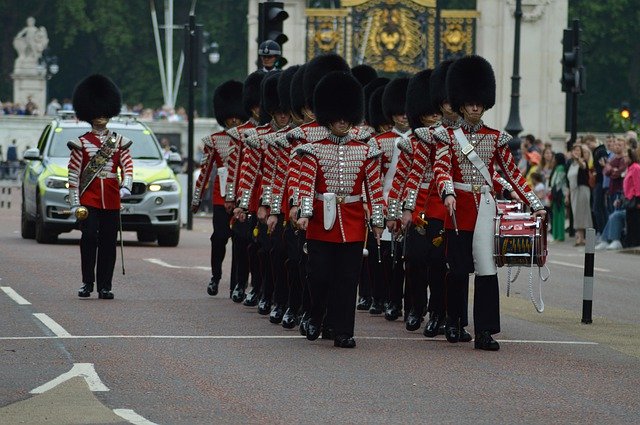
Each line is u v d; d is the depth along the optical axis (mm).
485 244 45031
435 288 47844
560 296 63406
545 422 33875
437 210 47531
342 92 45438
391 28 123062
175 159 87625
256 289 55812
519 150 109062
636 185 92375
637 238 93438
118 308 54188
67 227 84375
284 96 52469
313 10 123125
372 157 45594
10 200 142000
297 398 36250
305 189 45188
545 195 104000
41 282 62688
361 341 46812
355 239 45344
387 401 36031
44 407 34875
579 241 98625
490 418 34156
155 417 33781
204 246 87688
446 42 125500
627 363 43094
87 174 56625
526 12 129500
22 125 176250
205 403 35500
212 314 53219
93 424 32938
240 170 57188
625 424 33812
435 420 33812
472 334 49188
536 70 130250
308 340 46438
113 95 57156
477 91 45156
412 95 51438
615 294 65000
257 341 46156
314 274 45531
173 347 44375
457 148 45125
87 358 41906
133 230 84625
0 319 50312
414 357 43375
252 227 55469
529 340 47750
